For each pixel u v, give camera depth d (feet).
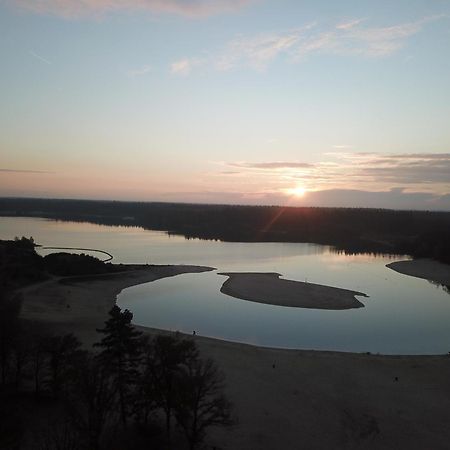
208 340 209.56
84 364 122.42
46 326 208.95
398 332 239.09
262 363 179.83
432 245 542.16
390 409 145.07
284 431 129.49
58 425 112.16
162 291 325.42
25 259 346.13
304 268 434.30
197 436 114.73
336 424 134.92
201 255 510.99
